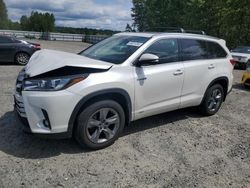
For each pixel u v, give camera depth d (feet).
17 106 14.57
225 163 14.48
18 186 11.53
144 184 12.23
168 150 15.43
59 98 13.08
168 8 170.81
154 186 12.13
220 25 108.27
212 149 15.96
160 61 16.97
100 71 14.29
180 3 160.97
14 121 17.87
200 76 19.35
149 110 16.63
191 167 13.84
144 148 15.46
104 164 13.57
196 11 119.14
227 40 105.29
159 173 13.12
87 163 13.55
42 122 13.38
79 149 14.79
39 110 13.24
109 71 14.56
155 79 16.37
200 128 18.92
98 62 14.75
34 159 13.61
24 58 44.34
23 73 14.87
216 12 108.99
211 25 112.78
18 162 13.26
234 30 102.78
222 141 17.15
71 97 13.29
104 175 12.69
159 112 17.43
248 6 96.68
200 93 19.75
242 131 18.99
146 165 13.74
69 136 13.83
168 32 18.51
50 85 13.14
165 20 175.73
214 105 21.43
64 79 13.32
